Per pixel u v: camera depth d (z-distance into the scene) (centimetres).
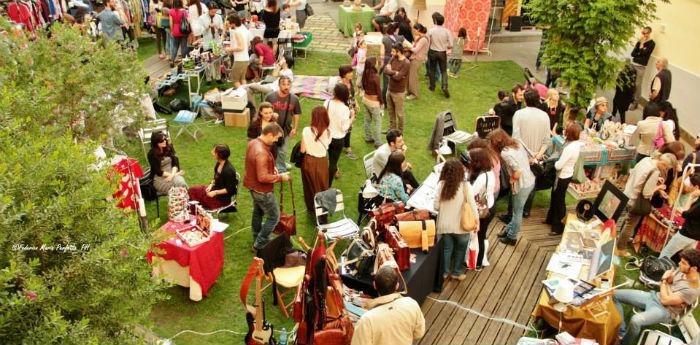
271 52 1305
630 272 784
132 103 730
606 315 604
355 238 686
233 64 1186
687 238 715
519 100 973
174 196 717
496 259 793
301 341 575
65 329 317
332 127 867
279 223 750
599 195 775
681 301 600
